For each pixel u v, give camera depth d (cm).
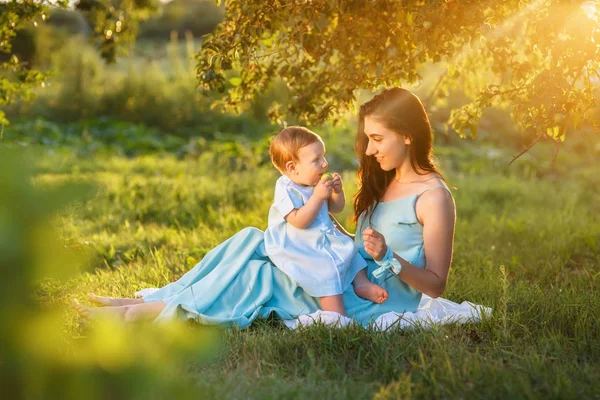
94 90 1373
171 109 1328
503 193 864
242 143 1167
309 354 250
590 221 672
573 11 312
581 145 1273
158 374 102
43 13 429
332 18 394
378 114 304
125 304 312
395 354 263
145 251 498
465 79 485
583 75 352
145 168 969
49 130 1191
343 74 413
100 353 100
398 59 396
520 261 490
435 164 323
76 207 96
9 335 94
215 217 636
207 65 360
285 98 1284
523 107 354
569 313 323
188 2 2358
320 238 308
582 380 242
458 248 533
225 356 263
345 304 313
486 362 255
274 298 316
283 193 312
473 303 354
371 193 326
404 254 311
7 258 89
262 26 350
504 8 369
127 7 577
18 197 89
